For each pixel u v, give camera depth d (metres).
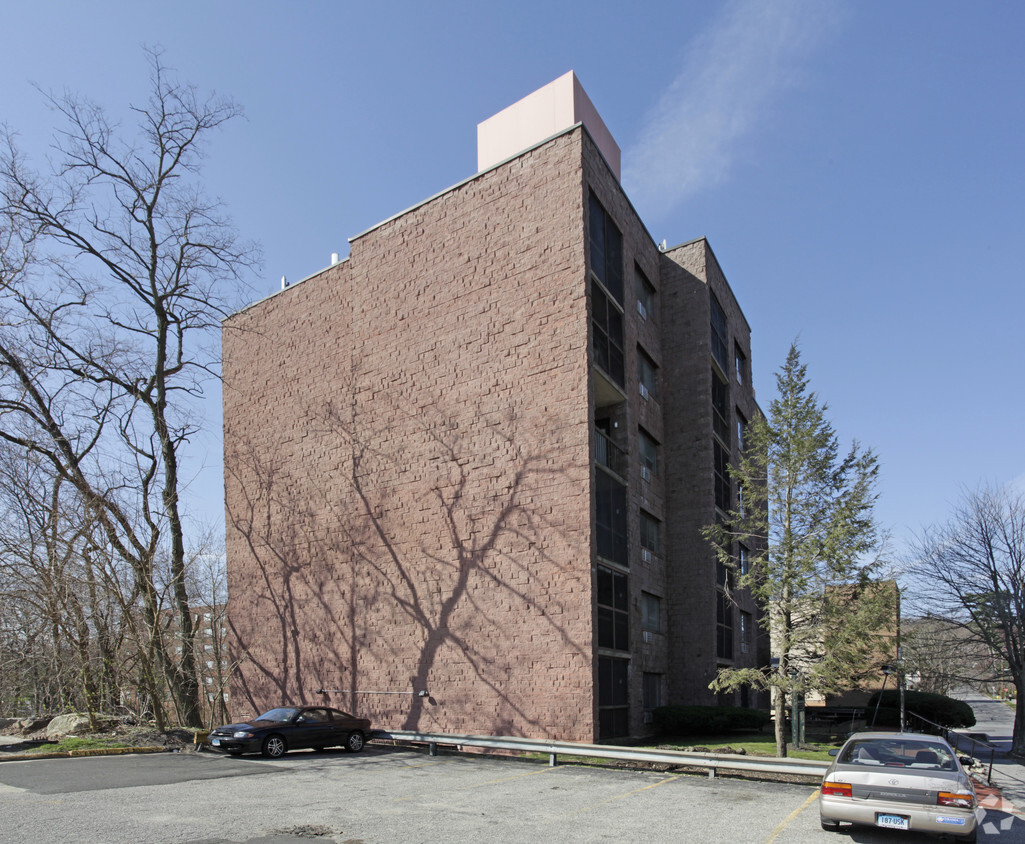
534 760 17.61
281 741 17.86
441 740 18.62
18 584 21.48
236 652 27.67
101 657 21.23
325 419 25.88
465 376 21.94
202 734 19.48
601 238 22.33
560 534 19.16
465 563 20.84
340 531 24.53
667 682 24.89
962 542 29.03
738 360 34.28
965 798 8.94
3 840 8.67
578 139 20.94
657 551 25.58
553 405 19.97
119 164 23.81
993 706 65.50
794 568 17.64
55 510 20.72
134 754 18.11
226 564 28.81
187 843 8.69
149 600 21.16
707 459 26.34
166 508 23.31
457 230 23.02
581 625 18.33
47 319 22.66
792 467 18.36
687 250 28.25
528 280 21.12
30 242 22.25
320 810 10.95
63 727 20.97
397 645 21.97
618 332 23.25
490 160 25.98
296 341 27.62
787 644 17.52
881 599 16.66
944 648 29.75
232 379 30.00
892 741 10.46
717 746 19.44
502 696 19.30
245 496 28.53
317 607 24.78
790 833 9.74
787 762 13.66
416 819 10.35
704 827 10.03
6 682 27.20
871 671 17.33
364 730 19.58
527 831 9.62
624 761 16.78
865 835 9.67
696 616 25.16
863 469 17.97
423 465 22.42
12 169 22.25
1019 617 27.11
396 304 24.19
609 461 22.09
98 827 9.47
